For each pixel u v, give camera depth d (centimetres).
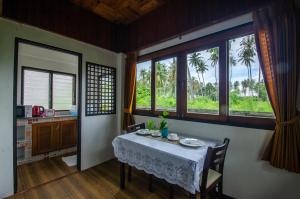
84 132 277
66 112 412
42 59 378
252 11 170
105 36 296
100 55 302
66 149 361
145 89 311
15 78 203
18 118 301
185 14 223
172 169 148
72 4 245
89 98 285
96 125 296
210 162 140
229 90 202
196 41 227
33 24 206
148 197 202
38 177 249
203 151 157
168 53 262
